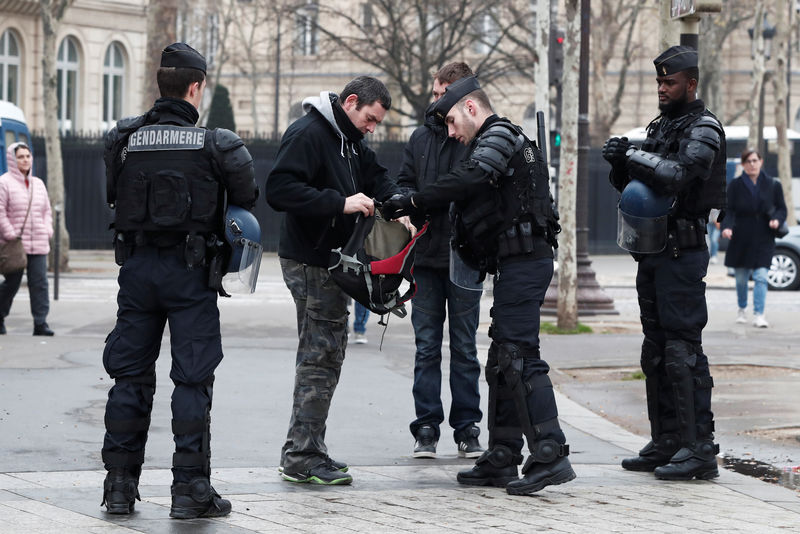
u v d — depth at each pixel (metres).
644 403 12.26
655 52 64.50
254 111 64.88
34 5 53.84
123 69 60.75
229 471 8.61
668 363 8.73
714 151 8.46
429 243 9.47
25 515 6.93
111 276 32.22
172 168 7.04
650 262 8.85
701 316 8.80
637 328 19.67
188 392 7.08
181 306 7.09
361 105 8.09
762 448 10.07
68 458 8.89
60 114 57.28
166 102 7.23
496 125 7.95
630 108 65.19
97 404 11.39
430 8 50.88
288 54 69.31
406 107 61.28
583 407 12.02
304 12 62.78
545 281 8.08
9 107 29.61
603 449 9.89
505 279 8.02
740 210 20.23
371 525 6.86
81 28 57.72
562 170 18.69
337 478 8.16
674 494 8.06
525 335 8.01
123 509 7.04
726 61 68.12
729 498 7.96
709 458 8.67
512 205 7.94
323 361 8.24
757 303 20.31
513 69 50.41
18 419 10.52
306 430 8.23
